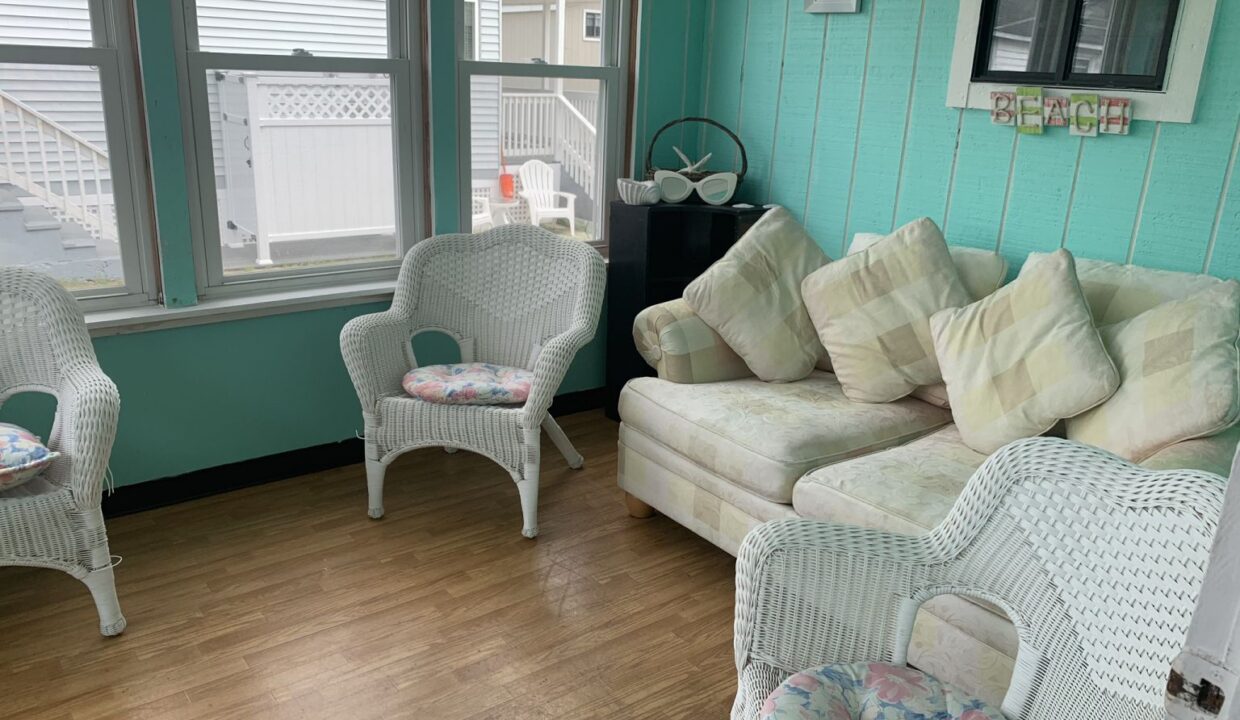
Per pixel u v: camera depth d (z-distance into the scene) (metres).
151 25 2.51
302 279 3.02
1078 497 1.28
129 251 2.67
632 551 2.65
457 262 2.99
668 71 3.63
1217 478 1.15
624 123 3.66
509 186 3.41
